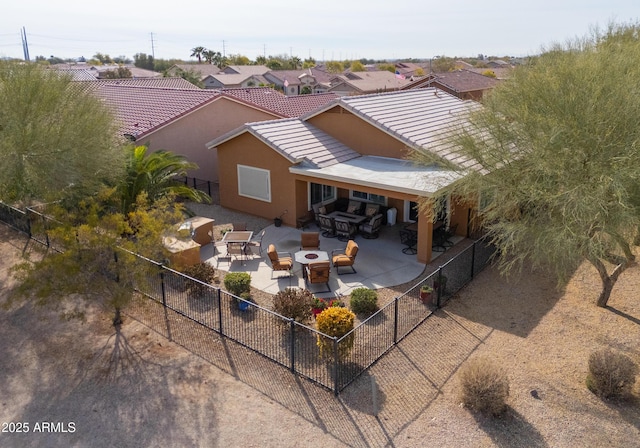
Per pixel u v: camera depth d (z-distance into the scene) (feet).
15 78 49.14
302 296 42.27
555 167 35.04
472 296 47.24
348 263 50.62
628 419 30.91
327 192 70.28
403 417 31.30
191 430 30.27
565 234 34.17
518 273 51.57
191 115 86.12
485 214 44.62
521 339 39.81
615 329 40.91
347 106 66.54
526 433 29.78
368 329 41.24
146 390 33.96
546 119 35.94
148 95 99.45
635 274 50.70
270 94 117.50
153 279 47.55
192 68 317.63
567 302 45.62
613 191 33.19
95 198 48.60
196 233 58.34
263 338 40.06
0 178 47.93
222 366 36.65
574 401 32.48
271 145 63.67
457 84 166.81
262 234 59.41
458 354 37.99
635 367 32.81
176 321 43.06
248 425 30.68
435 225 57.00
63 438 29.66
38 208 62.75
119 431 30.25
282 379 35.14
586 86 35.42
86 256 37.55
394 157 65.16
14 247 59.72
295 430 30.25
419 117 70.74
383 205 67.15
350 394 33.53
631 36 49.47
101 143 52.95
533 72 40.63
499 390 30.89
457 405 32.27
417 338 40.24
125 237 41.45
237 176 70.85
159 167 64.18
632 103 33.68
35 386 34.42
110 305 39.09
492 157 41.19
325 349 36.09
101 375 35.58
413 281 50.06
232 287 46.11
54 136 48.57
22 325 42.34
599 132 33.68
